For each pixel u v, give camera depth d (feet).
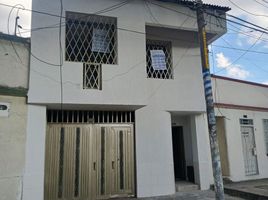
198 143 33.99
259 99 45.19
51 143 27.73
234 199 28.84
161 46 34.47
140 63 30.14
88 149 28.81
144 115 30.66
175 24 32.07
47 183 26.78
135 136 30.14
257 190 30.01
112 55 30.07
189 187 32.71
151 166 30.01
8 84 25.16
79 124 29.07
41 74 26.32
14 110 25.22
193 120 34.91
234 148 38.22
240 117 40.24
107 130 29.84
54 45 27.20
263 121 43.75
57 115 28.78
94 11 29.01
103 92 27.99
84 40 29.50
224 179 36.09
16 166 24.70
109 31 30.53
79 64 27.71
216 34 34.58
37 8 27.27
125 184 29.30
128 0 30.73
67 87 26.89
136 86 29.45
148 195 29.40
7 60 25.46
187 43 34.81
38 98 25.90
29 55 26.53
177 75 33.27
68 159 27.96
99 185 28.43
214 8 33.96
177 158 37.60
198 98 33.53
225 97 40.01
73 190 27.50
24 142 25.36
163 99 31.81
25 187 24.82
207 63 24.09
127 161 29.78
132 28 30.40
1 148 24.20
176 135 38.09
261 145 42.04
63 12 27.94
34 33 26.78
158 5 31.81
